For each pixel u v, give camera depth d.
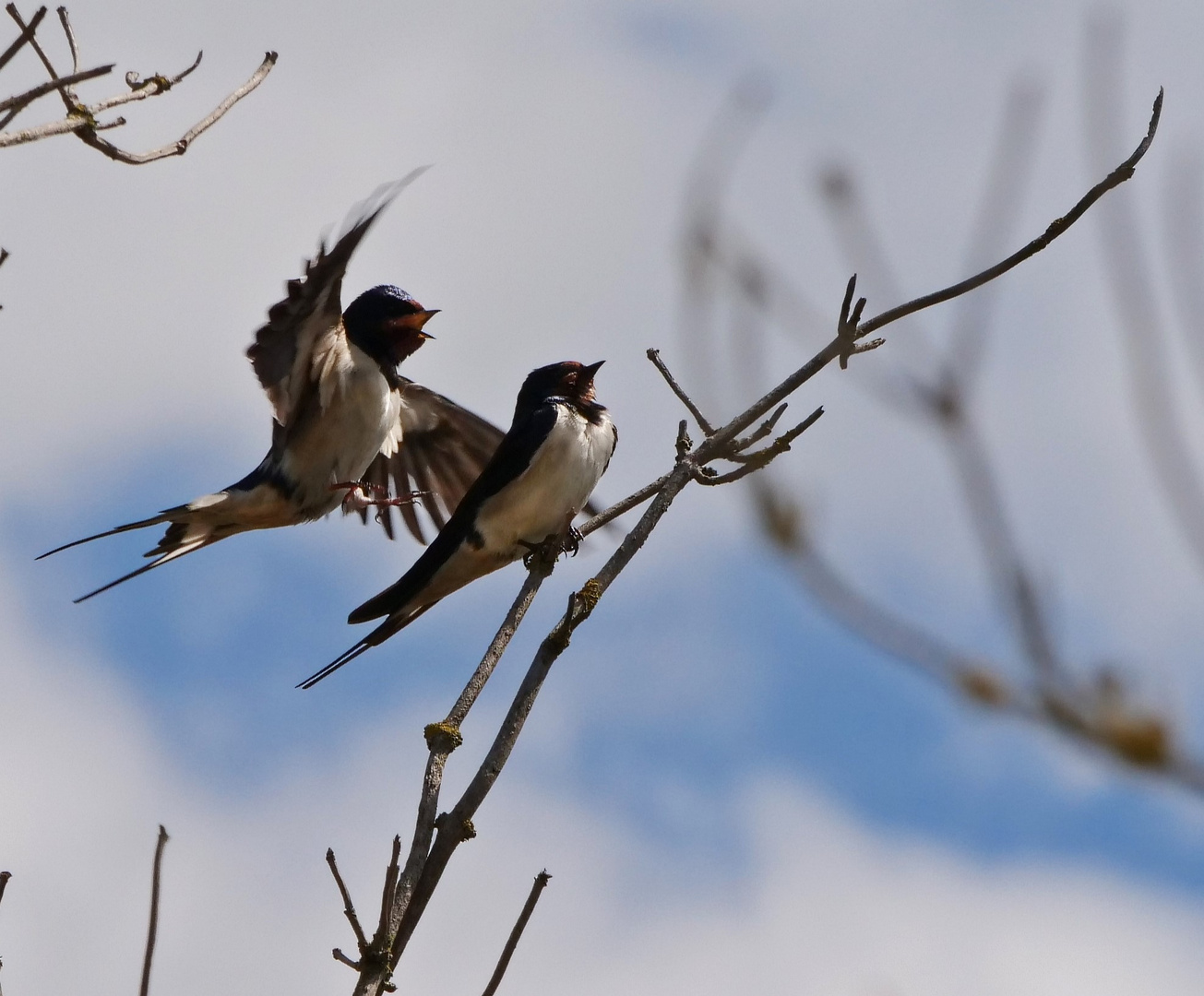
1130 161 6.41
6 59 6.44
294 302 12.13
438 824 7.60
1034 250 6.37
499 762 7.72
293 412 12.93
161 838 6.04
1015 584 2.70
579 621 8.29
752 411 8.68
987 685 2.61
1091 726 2.51
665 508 8.82
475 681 8.40
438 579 11.98
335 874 6.72
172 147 7.59
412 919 7.06
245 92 7.89
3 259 6.34
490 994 6.44
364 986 6.57
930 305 5.98
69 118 7.07
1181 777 2.45
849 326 5.65
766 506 3.02
